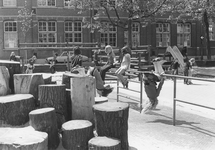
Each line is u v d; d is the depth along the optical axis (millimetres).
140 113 7738
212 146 5066
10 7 31562
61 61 26094
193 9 25609
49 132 4449
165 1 22047
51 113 4504
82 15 33062
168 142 5273
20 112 4793
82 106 5008
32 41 32094
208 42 30281
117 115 4254
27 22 30609
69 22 33156
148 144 5148
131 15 22859
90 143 4027
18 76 5434
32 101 5051
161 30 36531
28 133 4254
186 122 6777
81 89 4988
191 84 15484
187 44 37656
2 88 5383
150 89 6832
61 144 4715
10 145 3799
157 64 6824
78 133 4312
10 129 4488
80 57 10633
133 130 6062
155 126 6395
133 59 17484
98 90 8711
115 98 10297
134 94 11211
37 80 5488
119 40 34312
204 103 9234
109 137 4262
